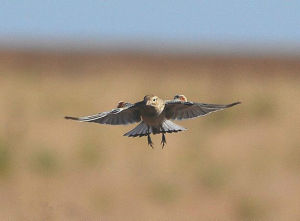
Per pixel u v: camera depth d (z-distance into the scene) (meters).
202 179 18.38
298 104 30.45
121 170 19.09
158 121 9.67
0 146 19.22
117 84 38.81
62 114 26.97
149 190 17.66
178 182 18.25
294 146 21.86
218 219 16.25
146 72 55.19
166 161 20.06
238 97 32.50
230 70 58.81
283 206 16.91
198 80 43.84
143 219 16.05
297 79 46.88
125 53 107.94
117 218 16.00
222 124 25.38
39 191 16.92
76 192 17.17
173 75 50.50
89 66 63.69
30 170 18.41
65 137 22.52
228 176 18.61
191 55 101.31
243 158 20.44
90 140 21.72
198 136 23.11
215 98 32.56
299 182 18.39
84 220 15.59
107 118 9.70
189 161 20.00
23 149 20.03
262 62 77.19
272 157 20.55
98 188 17.58
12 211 15.55
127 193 17.30
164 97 32.94
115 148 21.42
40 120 25.25
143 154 20.83
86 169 18.97
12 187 17.14
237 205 16.97
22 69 51.56
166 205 16.86
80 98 31.97
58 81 40.66
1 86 35.78
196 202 17.14
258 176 18.83
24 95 32.47
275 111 27.97
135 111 9.73
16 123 23.97
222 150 21.38
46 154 19.20
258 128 24.83
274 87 37.72
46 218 15.45
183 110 9.77
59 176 18.27
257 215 16.53
